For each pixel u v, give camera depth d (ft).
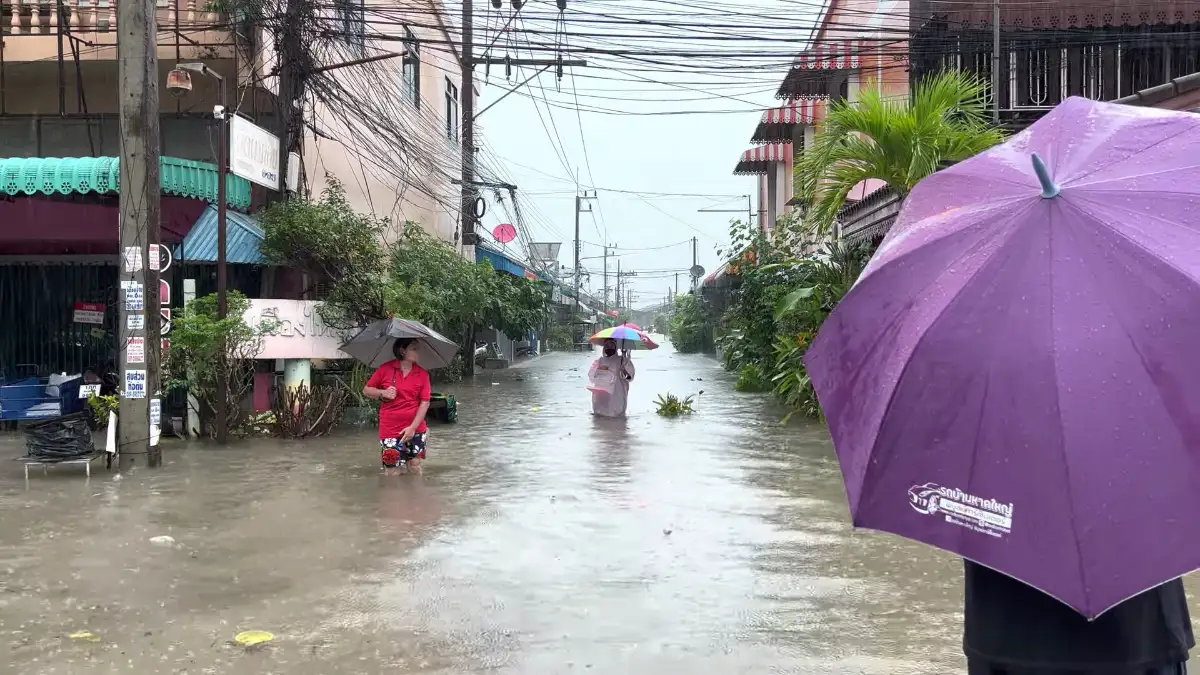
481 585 18.57
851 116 36.52
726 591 18.17
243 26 48.52
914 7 48.85
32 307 49.26
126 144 32.35
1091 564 6.30
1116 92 50.29
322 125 56.49
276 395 45.34
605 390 50.24
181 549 21.39
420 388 32.24
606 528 23.45
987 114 50.24
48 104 51.26
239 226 43.70
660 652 14.98
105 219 45.14
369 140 63.57
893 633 15.84
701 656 14.80
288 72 48.52
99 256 49.26
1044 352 6.69
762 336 59.82
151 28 32.68
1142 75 50.03
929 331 7.27
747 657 14.76
